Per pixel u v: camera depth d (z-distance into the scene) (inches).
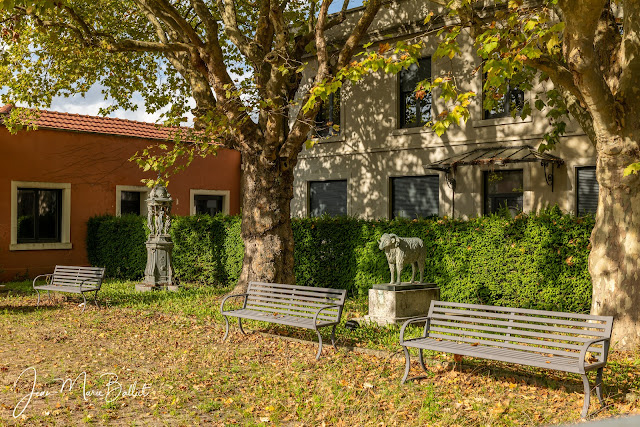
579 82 279.6
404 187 634.8
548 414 203.3
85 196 735.7
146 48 414.6
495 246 415.2
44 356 303.6
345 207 685.9
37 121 692.7
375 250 478.9
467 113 263.3
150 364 286.4
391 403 218.1
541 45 305.4
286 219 452.8
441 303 260.7
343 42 660.7
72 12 397.4
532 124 537.6
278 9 405.4
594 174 507.5
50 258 705.6
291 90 463.2
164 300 488.4
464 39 577.6
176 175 811.4
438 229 442.3
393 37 625.6
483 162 518.0
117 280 664.4
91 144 740.7
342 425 198.5
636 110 296.2
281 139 454.6
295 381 251.4
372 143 651.5
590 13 251.0
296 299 345.4
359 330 352.2
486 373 254.2
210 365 282.0
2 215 667.4
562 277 386.6
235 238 579.8
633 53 296.0
